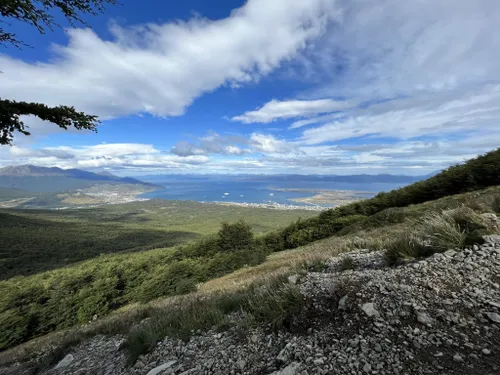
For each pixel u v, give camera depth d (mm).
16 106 4371
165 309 7301
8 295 22094
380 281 3451
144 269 26734
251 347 3197
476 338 2285
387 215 15867
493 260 3258
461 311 2623
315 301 3502
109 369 4367
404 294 3061
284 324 3371
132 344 4617
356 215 22000
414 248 4227
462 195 14211
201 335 4023
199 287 15367
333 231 22328
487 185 14914
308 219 26156
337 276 4180
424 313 2693
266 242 28641
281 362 2707
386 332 2594
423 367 2109
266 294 4234
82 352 5996
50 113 4734
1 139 4508
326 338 2795
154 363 3779
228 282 12688
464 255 3562
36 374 5793
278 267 11445
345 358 2420
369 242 6809
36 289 22688
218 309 4555
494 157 15242
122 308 20359
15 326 18266
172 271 19234
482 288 2863
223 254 23984
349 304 3158
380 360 2285
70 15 4898
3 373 6906
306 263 6379
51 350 7355
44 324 19250
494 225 4004
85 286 22062
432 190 17906
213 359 3234
